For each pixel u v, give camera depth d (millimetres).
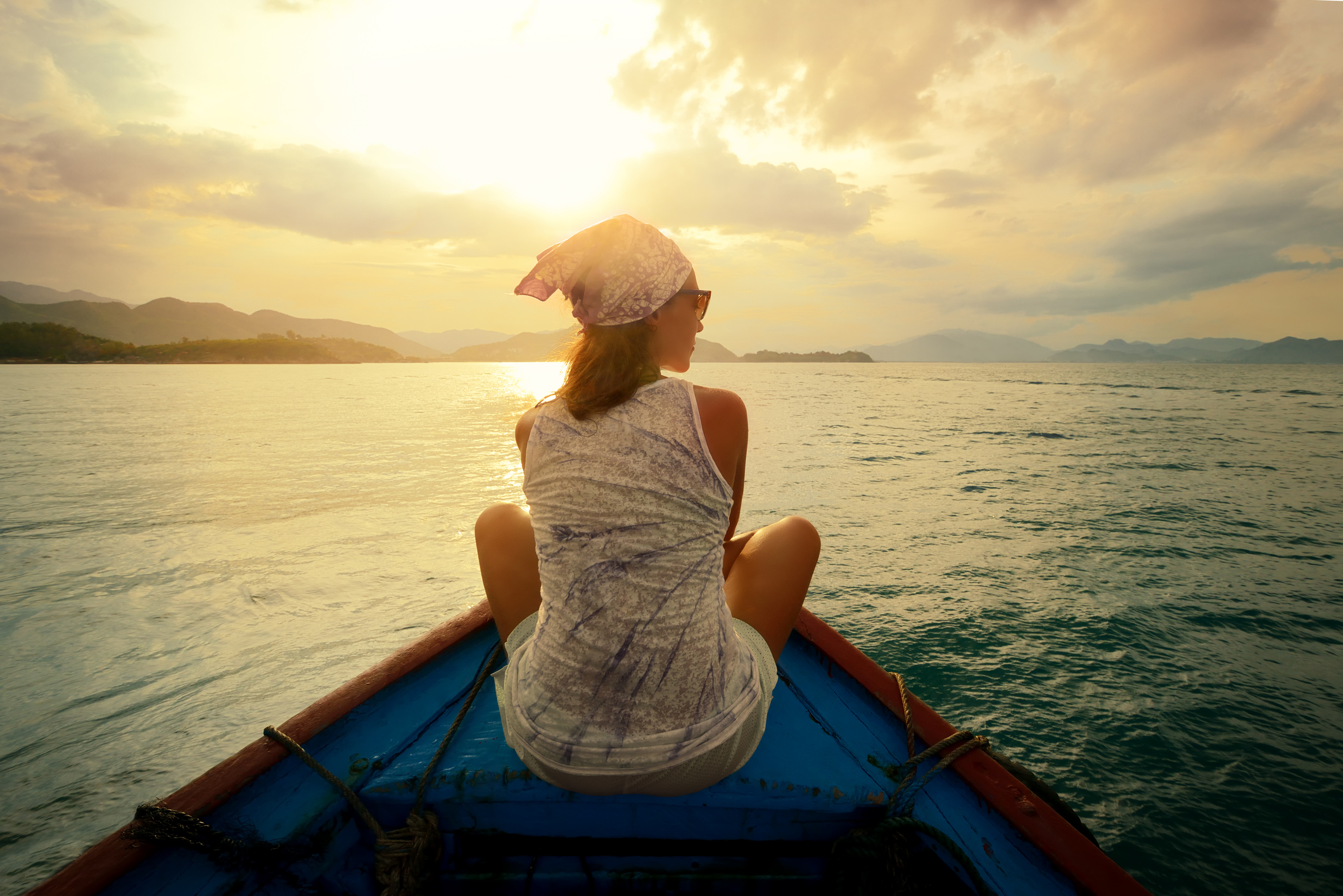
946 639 5316
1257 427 23391
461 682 1838
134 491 11023
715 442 1186
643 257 1156
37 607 5867
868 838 1291
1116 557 7379
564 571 1169
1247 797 3627
